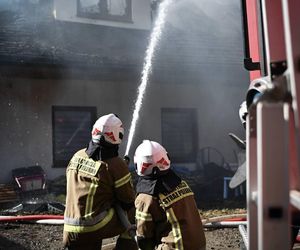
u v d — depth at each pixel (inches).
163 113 438.6
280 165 51.4
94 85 411.2
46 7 432.5
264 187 51.4
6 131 380.5
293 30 52.7
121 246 125.1
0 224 243.8
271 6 71.4
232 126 451.2
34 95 390.9
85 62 370.3
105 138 118.7
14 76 383.2
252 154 60.3
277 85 53.9
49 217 244.4
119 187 118.3
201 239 107.6
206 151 437.7
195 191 374.9
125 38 430.9
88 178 118.4
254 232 58.9
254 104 58.6
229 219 239.3
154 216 107.0
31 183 348.8
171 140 439.2
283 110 52.0
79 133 409.4
